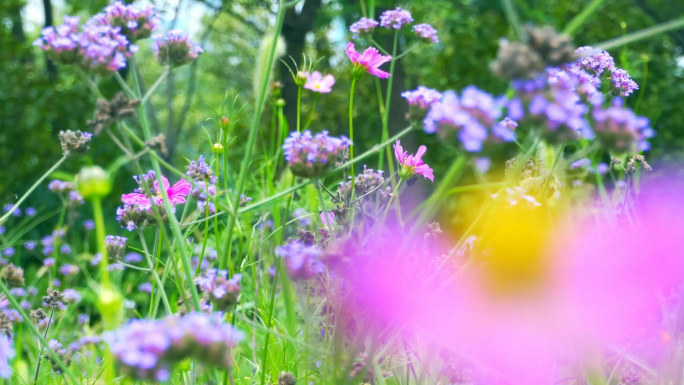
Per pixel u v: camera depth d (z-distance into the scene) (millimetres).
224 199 1615
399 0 4871
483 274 1312
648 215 1409
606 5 7062
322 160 1326
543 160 1434
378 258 1295
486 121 1204
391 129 4734
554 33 1218
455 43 7258
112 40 1341
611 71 1490
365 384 1409
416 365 1489
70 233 4324
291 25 4699
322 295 1489
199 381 1428
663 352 1447
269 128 2873
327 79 1720
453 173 1246
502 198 1288
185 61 1377
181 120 7617
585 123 1204
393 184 1551
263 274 1664
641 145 1221
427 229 1490
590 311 1334
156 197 1465
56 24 9031
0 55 6441
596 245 1366
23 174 5719
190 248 1571
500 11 5004
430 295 1330
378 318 1292
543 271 1311
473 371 1366
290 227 1786
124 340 1188
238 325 1529
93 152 5660
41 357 1631
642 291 1367
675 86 6672
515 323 1317
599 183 1579
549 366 1405
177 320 1272
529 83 1204
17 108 6086
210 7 8633
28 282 3109
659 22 6895
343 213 1489
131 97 1360
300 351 1526
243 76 10938
